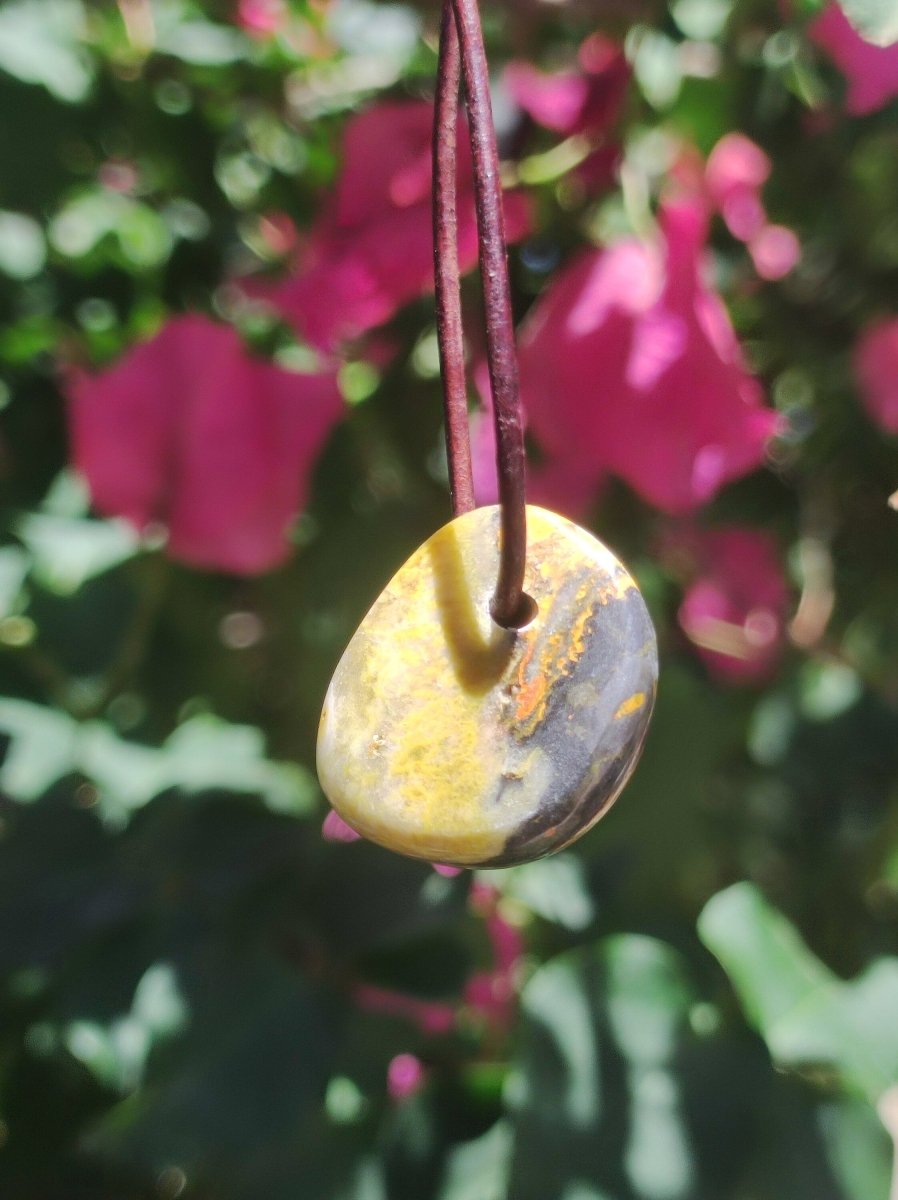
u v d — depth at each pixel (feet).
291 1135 0.95
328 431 1.30
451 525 0.69
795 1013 0.96
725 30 1.32
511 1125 0.92
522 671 0.69
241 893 1.04
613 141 1.27
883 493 1.86
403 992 1.01
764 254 1.57
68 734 1.35
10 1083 1.13
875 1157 0.91
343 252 1.15
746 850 1.71
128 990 1.02
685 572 1.70
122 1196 1.12
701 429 1.13
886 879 1.68
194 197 1.65
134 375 1.25
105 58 1.56
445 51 0.68
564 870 1.30
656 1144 0.91
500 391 0.66
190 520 1.27
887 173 1.45
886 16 0.86
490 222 0.65
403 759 0.69
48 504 1.51
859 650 1.93
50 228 1.55
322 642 1.53
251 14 1.61
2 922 1.06
